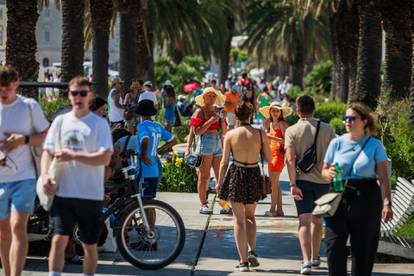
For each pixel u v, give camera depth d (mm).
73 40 47250
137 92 46531
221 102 34906
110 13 54094
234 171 21266
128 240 21562
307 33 134875
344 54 89625
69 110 21078
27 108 17688
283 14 138125
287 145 20953
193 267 21688
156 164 23406
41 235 21453
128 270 21000
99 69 53812
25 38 37062
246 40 142625
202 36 93625
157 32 84938
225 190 21375
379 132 41562
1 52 38594
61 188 16703
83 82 16781
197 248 24141
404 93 53750
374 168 17609
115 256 22562
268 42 141375
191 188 38031
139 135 22781
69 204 16688
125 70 62281
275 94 120375
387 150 37969
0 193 17531
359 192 17438
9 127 17594
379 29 60250
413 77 42688
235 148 21266
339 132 60062
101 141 16734
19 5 36938
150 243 21312
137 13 62594
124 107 45781
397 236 23328
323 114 73812
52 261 16609
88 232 16891
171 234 25516
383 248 22500
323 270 21391
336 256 17578
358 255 17562
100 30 53812
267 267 21859
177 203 33781
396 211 24625
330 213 17281
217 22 111938
